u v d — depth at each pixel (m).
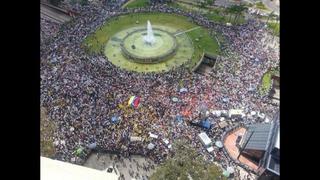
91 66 155.12
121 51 173.88
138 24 193.62
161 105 132.00
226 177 106.50
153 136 119.12
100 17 197.50
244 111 129.38
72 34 181.25
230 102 133.88
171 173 107.50
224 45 171.62
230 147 118.12
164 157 113.00
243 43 171.50
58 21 194.38
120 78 147.38
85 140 118.12
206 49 172.25
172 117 126.81
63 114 128.00
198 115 127.31
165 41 178.25
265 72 150.75
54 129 122.25
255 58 159.38
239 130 124.00
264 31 180.25
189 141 117.62
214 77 148.12
